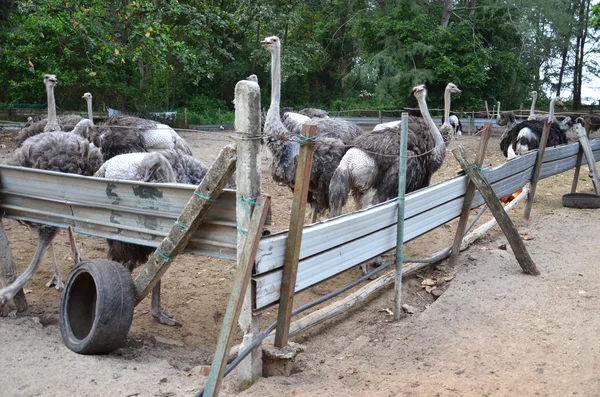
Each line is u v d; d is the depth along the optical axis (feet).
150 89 76.64
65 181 14.32
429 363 12.91
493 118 77.56
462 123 76.79
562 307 15.83
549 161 26.91
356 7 105.60
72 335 13.29
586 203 28.43
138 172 14.65
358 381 12.18
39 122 27.68
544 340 13.87
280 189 33.40
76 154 16.03
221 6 89.15
